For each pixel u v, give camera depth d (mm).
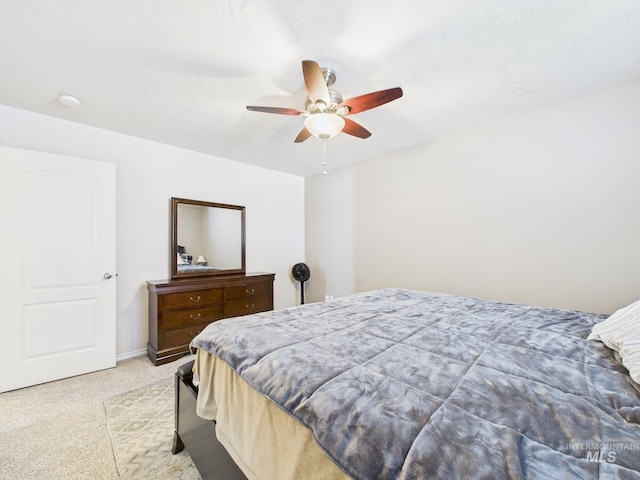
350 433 655
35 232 2189
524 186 2383
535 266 2338
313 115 1797
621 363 945
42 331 2209
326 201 4129
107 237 2514
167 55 1667
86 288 2404
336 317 1572
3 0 1287
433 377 850
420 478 527
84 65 1752
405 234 3209
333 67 1772
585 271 2117
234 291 3252
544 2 1324
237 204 3703
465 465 526
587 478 482
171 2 1313
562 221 2211
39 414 1804
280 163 3793
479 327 1374
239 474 996
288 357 1000
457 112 2385
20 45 1575
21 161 2139
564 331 1311
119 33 1499
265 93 2059
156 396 2033
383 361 971
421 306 1879
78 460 1418
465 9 1357
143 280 2908
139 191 2889
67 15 1378
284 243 4246
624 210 1973
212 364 1206
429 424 634
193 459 1312
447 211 2857
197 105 2229
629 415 661
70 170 2342
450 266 2840
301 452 750
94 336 2436
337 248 3967
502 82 1962
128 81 1918
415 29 1477
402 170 3227
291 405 791
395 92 1593
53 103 2199
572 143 2162
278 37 1527
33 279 2178
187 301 2832
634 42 1584
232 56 1674
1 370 2053
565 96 2146
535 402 712
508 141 2457
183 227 3180
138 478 1319
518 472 498
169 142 3016
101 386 2178
